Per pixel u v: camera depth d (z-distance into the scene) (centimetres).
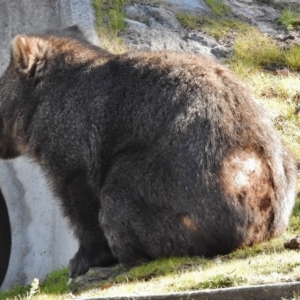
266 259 1339
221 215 1420
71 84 1617
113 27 2489
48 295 1472
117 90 1555
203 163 1424
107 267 1577
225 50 2516
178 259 1449
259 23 2708
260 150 1454
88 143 1560
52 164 1612
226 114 1458
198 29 2597
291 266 1282
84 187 1576
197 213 1430
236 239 1436
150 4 2666
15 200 2400
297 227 1545
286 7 2830
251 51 2509
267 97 2273
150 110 1502
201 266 1382
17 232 2347
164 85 1515
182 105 1477
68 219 1614
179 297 1190
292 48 2534
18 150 1742
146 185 1460
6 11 2703
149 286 1316
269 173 1450
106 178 1517
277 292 1159
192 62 1554
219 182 1417
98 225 1579
